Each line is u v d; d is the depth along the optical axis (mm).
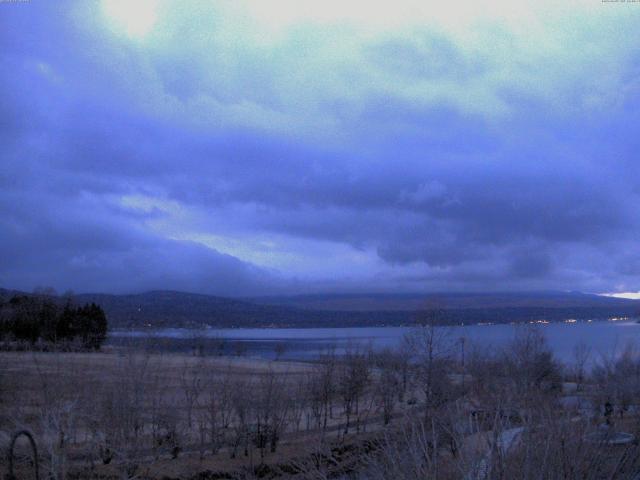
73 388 24906
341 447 18656
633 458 7121
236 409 28406
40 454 15992
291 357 65000
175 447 22859
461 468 6688
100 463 20297
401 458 7438
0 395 24594
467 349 27297
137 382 24203
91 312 71750
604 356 31312
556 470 6652
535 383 19891
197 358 47219
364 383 33594
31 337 66250
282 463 21062
